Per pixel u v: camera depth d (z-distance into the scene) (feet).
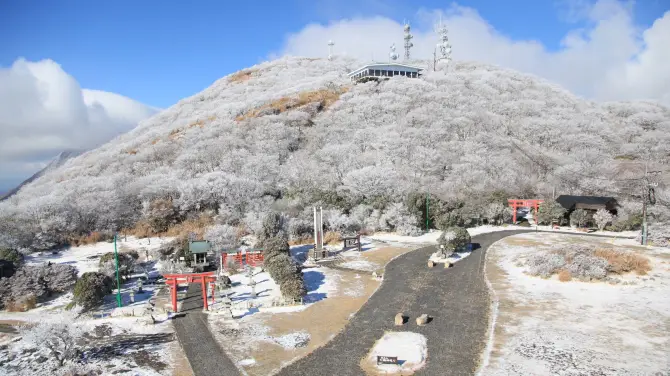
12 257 121.39
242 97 375.45
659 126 304.30
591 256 104.73
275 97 336.70
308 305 88.89
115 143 328.49
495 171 220.43
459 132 263.29
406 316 80.89
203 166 227.20
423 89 325.01
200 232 149.69
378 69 361.30
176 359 65.98
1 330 80.23
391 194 185.16
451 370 59.77
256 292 97.96
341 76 398.83
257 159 227.61
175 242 138.62
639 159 253.03
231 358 65.82
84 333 76.02
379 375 59.16
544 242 140.67
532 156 247.50
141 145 281.74
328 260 127.54
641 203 168.76
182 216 178.70
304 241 151.12
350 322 79.00
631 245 132.16
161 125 344.08
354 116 287.89
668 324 71.46
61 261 133.28
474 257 124.77
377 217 170.09
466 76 375.66
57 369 63.62
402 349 66.80
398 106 294.25
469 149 239.71
